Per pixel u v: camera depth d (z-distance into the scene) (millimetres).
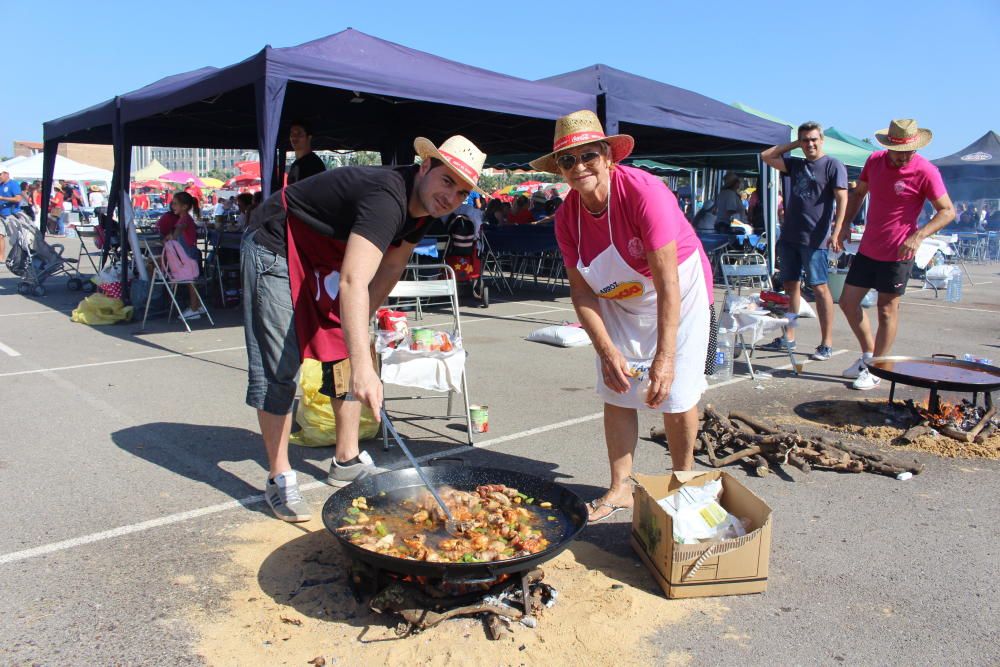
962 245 21859
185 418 5066
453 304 4871
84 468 4074
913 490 3900
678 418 3359
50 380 6082
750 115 11344
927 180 5449
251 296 3307
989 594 2865
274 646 2467
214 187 32844
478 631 2557
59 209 25203
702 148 14562
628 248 3127
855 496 3814
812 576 2986
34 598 2727
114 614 2635
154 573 2934
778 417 5184
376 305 3590
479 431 4828
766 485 3959
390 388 6031
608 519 3525
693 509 2875
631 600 2775
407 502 3127
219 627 2568
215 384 6012
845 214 6539
